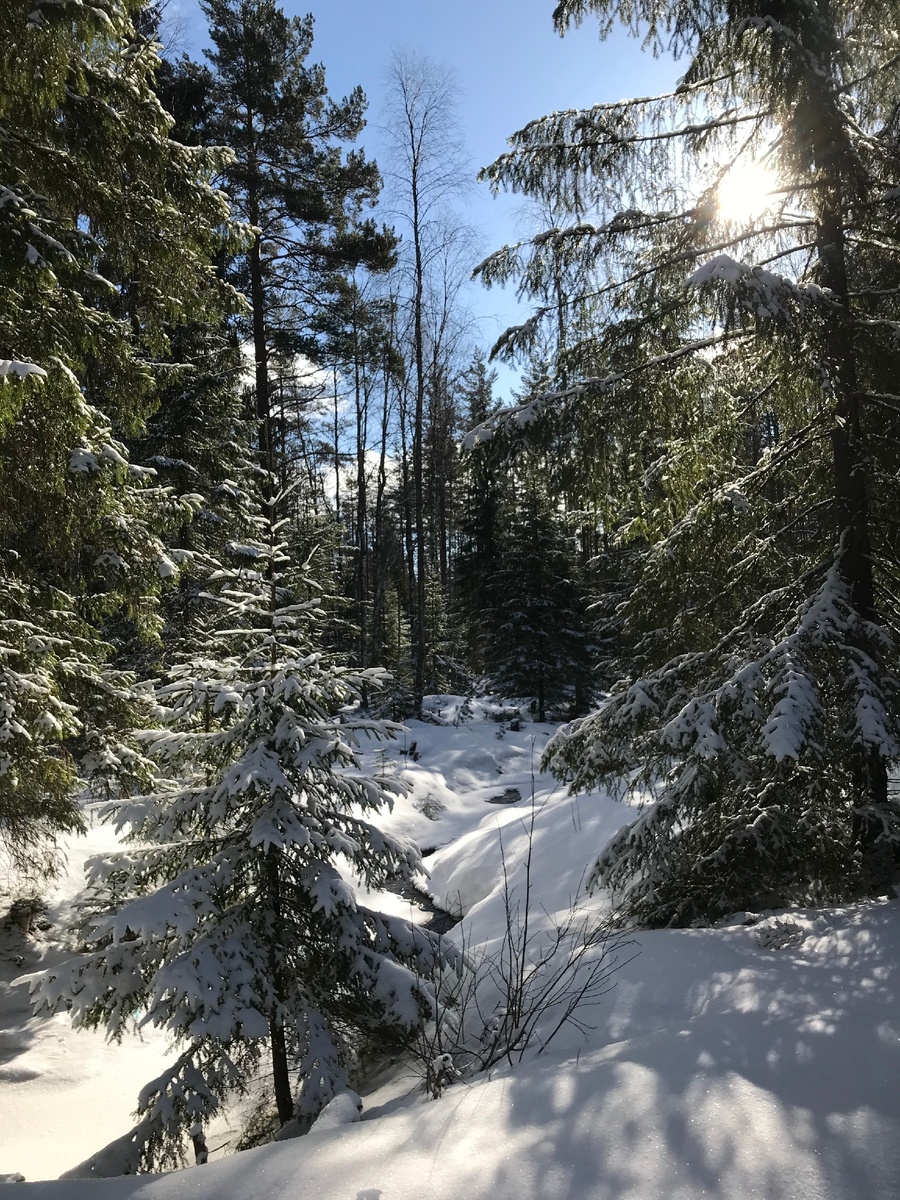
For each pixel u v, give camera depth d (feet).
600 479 18.80
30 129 16.20
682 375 18.42
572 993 14.64
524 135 19.24
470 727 66.69
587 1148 8.42
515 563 79.10
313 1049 13.37
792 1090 9.18
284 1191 8.43
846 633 17.12
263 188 48.85
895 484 18.63
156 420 41.29
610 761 19.79
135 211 17.21
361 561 76.69
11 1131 16.65
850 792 18.38
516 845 32.19
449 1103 10.07
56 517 18.34
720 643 19.29
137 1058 20.57
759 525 20.10
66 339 15.84
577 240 19.06
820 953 13.91
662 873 18.90
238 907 14.23
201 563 24.12
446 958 14.90
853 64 16.55
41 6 13.15
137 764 21.85
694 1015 12.60
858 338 17.61
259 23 47.73
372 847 14.73
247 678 15.67
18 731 16.29
